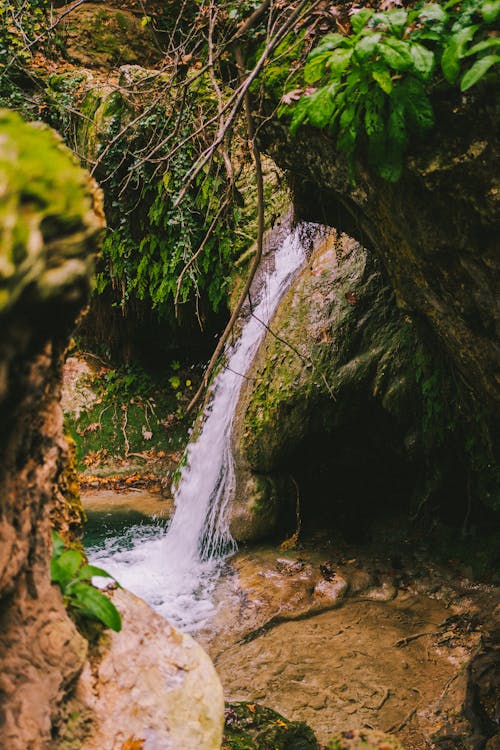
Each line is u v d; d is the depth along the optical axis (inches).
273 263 235.6
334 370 198.1
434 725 131.1
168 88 139.3
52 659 53.5
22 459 49.8
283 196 236.7
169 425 295.7
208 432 227.8
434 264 108.2
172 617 177.6
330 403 199.6
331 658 157.2
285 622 173.3
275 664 155.9
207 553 212.1
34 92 274.2
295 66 114.5
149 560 209.9
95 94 254.8
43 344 44.1
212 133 213.6
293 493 213.2
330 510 221.6
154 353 311.3
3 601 50.4
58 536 63.2
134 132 232.2
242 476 210.7
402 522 209.3
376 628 168.6
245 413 209.2
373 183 106.8
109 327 300.2
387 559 196.5
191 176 106.7
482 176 91.2
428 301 119.8
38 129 47.4
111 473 276.4
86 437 285.1
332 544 207.5
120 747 57.0
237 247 241.6
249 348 226.4
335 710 139.7
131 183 247.1
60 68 282.2
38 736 51.2
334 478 217.8
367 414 201.8
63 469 64.5
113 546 219.0
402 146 91.5
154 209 241.9
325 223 158.1
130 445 286.8
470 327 114.3
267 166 244.1
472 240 99.3
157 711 60.1
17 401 44.7
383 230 116.1
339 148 97.4
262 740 97.3
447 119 90.1
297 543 209.2
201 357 305.9
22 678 51.4
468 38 82.4
